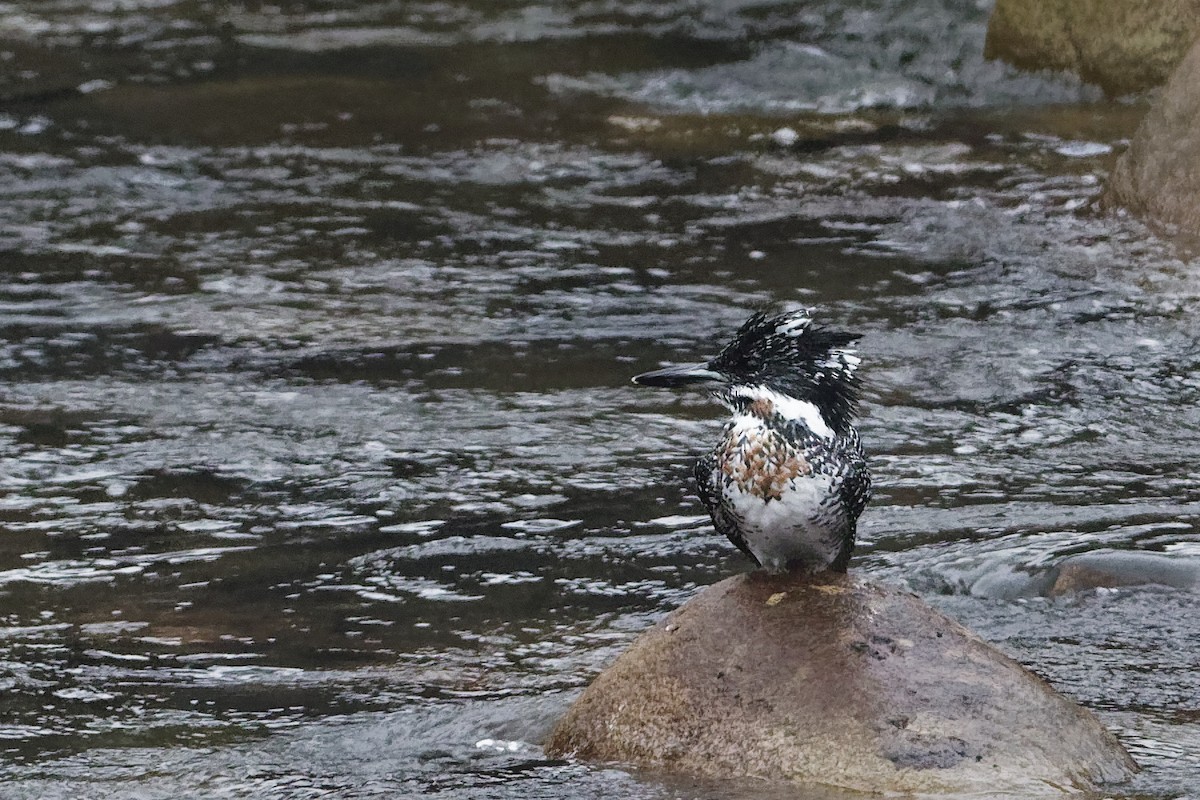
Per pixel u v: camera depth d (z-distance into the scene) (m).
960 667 7.84
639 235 19.16
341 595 10.95
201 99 24.70
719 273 17.92
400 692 9.45
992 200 19.84
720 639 8.02
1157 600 10.51
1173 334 15.95
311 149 22.45
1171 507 12.20
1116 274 17.44
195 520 12.25
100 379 15.20
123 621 10.57
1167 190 18.44
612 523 12.14
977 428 13.94
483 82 25.62
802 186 20.73
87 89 25.23
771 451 7.69
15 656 10.05
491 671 9.73
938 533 11.79
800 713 7.65
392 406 14.56
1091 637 9.99
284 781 8.17
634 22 28.72
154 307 17.06
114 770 8.44
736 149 22.28
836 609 8.03
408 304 17.14
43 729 9.05
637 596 10.88
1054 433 13.84
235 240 19.09
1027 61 24.50
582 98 24.72
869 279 17.62
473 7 30.17
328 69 26.31
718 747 7.68
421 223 19.66
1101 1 23.52
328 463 13.33
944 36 26.20
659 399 14.71
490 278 17.88
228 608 10.77
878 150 21.97
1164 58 23.19
